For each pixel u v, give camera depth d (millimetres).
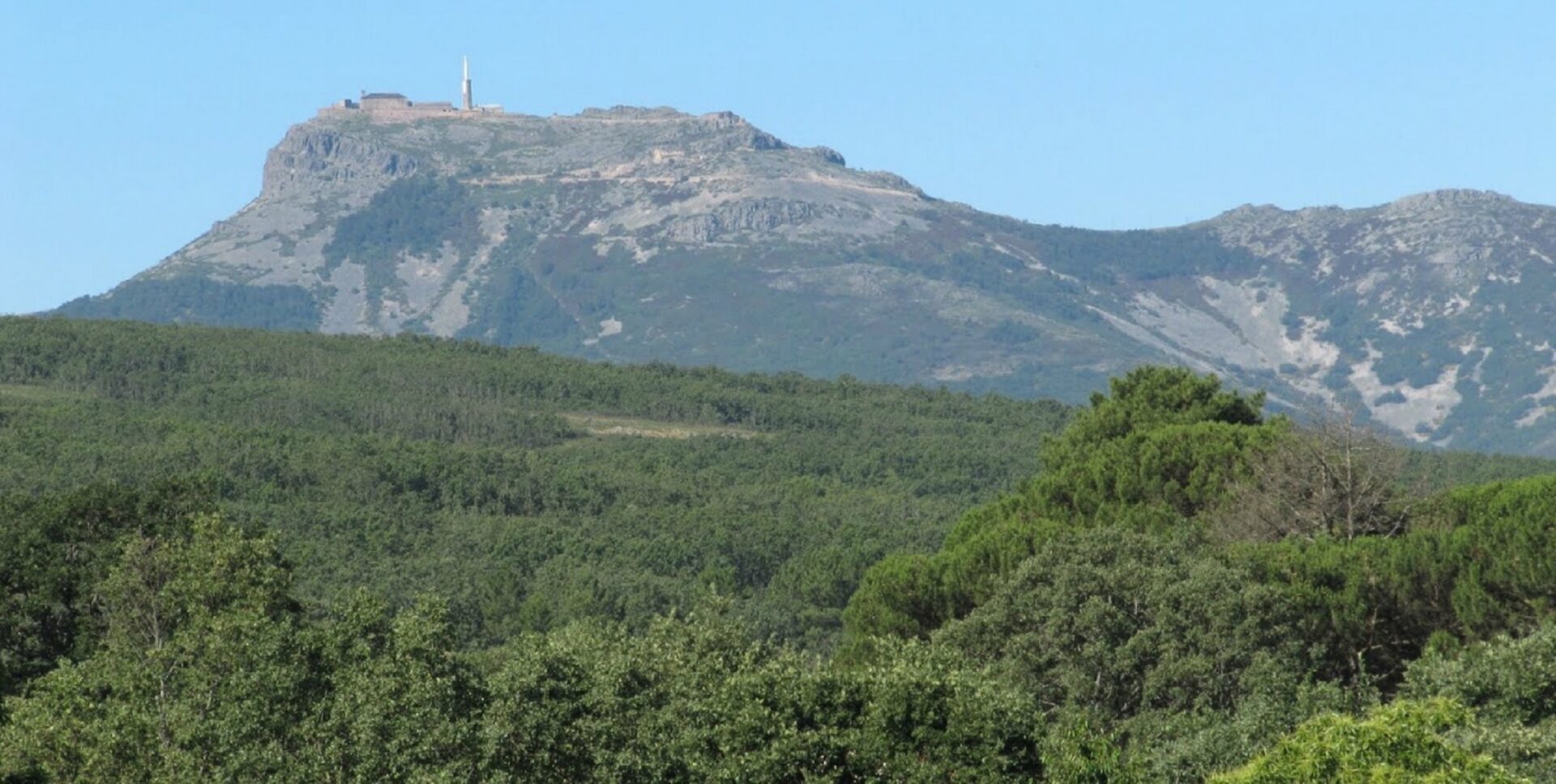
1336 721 64875
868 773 70875
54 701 82750
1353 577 97062
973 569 107938
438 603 78312
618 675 78812
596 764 75688
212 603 100250
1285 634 90438
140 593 102750
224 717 76500
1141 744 84125
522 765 75000
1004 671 90750
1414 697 81500
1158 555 98062
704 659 84375
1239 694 88125
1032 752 71625
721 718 75000
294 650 79188
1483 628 94000
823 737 71812
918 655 76938
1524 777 66000
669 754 76375
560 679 77188
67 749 77500
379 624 80938
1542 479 103312
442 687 74688
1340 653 95812
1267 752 69688
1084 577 94375
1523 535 94375
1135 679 91000
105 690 89500
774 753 71062
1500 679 77688
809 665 84625
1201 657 88438
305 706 77688
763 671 75250
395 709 74125
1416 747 63062
